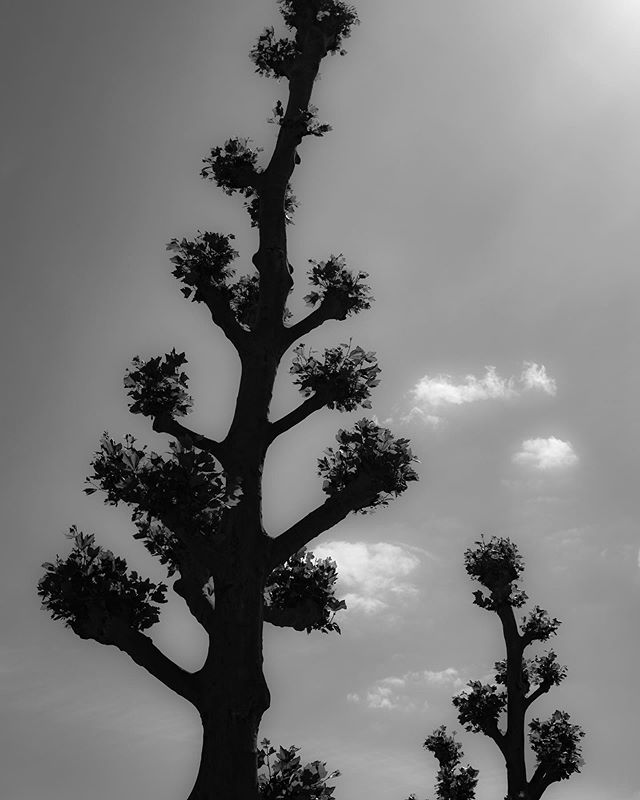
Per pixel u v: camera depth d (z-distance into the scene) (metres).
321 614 14.38
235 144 15.98
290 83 16.66
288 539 12.95
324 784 12.59
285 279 14.95
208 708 11.81
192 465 12.02
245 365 14.12
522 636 24.84
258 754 12.40
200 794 11.37
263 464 13.46
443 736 26.59
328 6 17.06
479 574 25.17
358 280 15.06
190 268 14.71
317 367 14.36
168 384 13.48
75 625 12.39
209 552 12.36
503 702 24.73
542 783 24.06
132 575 12.61
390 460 13.23
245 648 12.08
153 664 12.18
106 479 12.19
